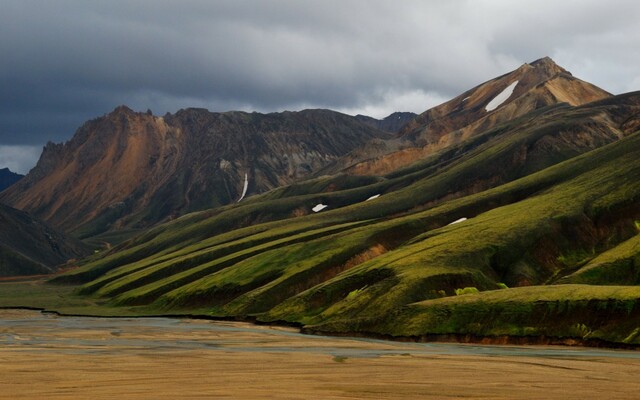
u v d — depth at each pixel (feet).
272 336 418.92
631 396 191.83
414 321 418.72
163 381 209.87
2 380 210.59
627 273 473.67
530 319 388.98
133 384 203.10
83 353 300.20
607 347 351.87
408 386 202.59
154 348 328.70
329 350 324.60
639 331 350.23
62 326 492.95
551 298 400.26
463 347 354.95
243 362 266.77
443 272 517.96
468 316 408.05
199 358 281.33
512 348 350.02
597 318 372.38
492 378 221.87
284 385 202.18
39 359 271.69
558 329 376.07
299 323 507.71
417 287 493.77
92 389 192.85
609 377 229.25
